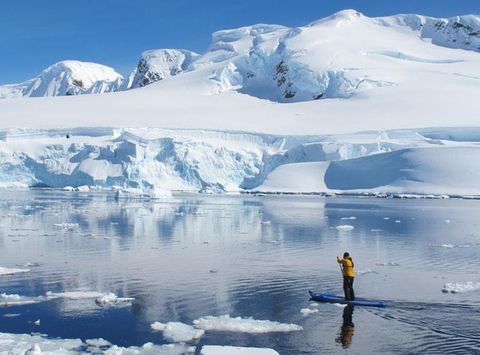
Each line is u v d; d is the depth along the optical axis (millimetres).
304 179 100625
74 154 104750
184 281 23797
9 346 15266
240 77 170375
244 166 106000
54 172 103188
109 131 111812
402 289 22703
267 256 30688
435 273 26188
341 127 116500
